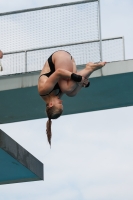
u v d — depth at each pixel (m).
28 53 39.31
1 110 42.84
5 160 43.25
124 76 38.03
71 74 26.30
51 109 26.88
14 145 42.94
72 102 42.09
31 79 38.91
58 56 27.30
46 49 39.06
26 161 44.56
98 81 38.72
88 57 38.12
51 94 27.03
